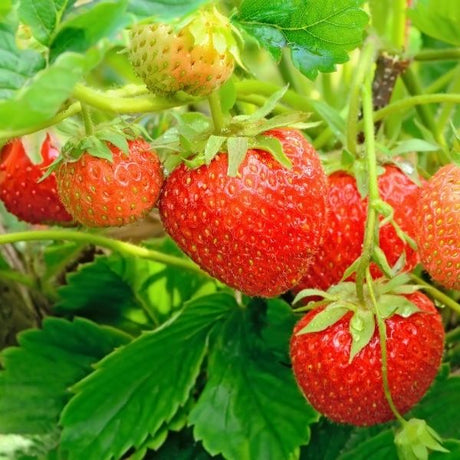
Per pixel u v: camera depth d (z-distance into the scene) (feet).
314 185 0.87
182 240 0.89
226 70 0.80
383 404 0.91
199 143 0.87
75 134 0.89
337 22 0.85
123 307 1.14
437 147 0.99
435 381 1.02
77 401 1.02
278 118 0.87
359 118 1.05
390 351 0.89
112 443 1.01
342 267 0.95
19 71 0.72
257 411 1.01
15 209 1.08
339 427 1.04
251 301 1.05
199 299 1.02
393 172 0.97
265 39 0.87
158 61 0.78
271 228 0.86
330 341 0.89
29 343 1.10
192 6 0.72
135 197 0.88
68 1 0.73
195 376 1.03
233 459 0.98
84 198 0.88
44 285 1.16
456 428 1.01
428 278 1.04
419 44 1.41
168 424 1.03
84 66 0.68
